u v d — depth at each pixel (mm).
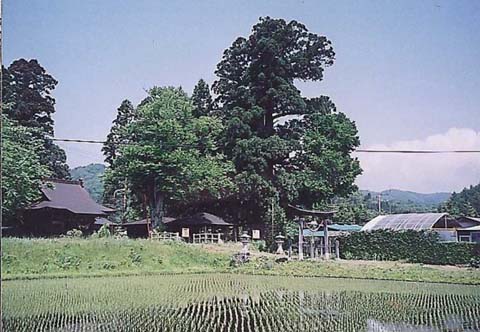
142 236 64125
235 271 39906
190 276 36875
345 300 23344
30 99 55250
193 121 61562
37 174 47031
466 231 51719
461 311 19875
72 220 53500
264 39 62562
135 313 19562
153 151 57000
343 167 61625
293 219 60469
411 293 26125
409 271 36375
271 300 23500
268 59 63312
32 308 20875
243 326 16516
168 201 62812
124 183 76750
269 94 62031
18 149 44719
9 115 52281
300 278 35312
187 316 18750
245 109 63719
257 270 39375
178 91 62938
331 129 62312
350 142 63000
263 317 18438
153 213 59844
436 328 16188
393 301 22891
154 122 58469
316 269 38688
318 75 66312
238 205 63188
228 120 63250
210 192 59844
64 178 62906
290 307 21109
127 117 73125
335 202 91562
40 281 32438
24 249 36969
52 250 37875
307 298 24172
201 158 60531
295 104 62812
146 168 57469
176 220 61219
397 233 44344
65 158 63156
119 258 39906
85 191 57312
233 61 66875
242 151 59812
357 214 81188
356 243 45844
